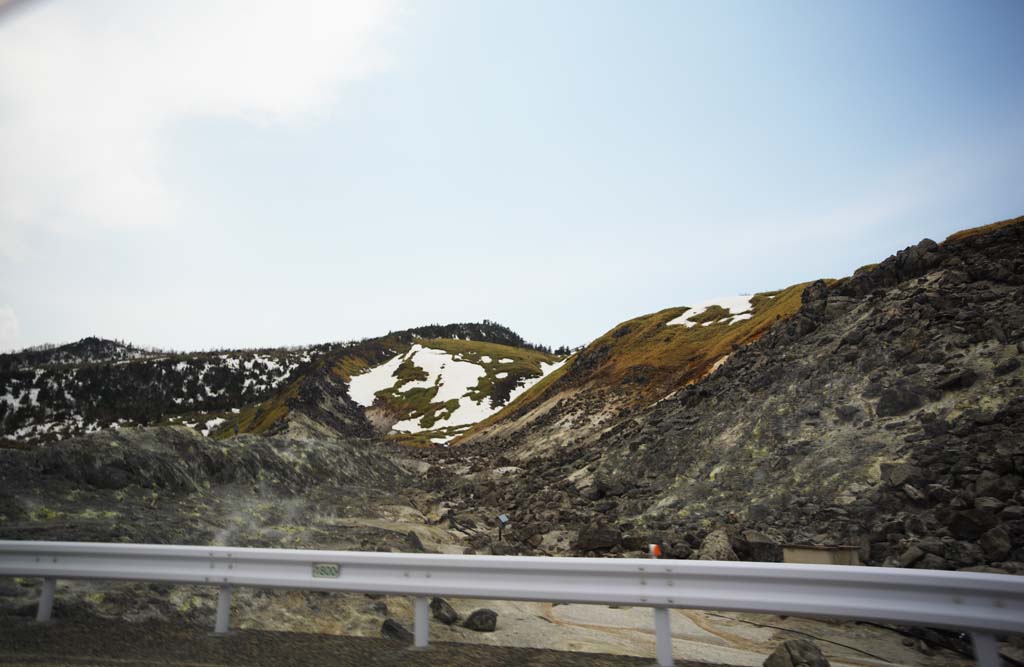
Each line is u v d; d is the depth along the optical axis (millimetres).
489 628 8273
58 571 7145
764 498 19016
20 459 15320
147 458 17047
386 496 25125
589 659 6055
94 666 5664
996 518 12453
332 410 123938
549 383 98250
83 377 190125
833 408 22047
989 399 17875
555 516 22203
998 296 22938
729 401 27500
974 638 5324
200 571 7051
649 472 25031
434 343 195125
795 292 63469
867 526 15008
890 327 24359
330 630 7746
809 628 9430
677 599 5914
